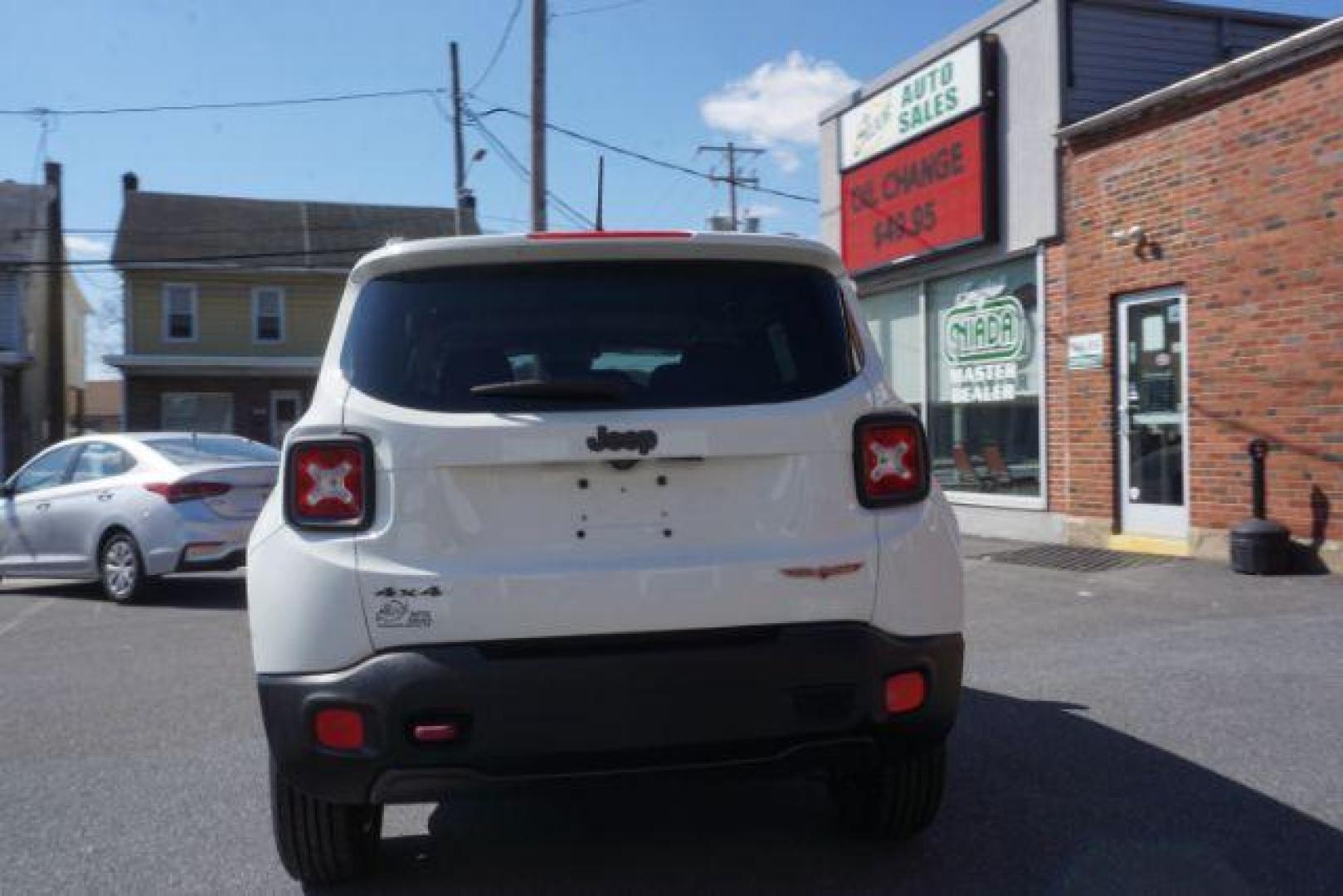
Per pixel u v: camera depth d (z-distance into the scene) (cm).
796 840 409
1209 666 629
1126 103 1153
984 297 1270
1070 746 501
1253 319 920
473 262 345
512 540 320
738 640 323
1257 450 899
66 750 546
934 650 336
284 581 318
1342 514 854
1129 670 627
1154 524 1033
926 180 1323
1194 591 841
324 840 355
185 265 3322
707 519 328
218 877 388
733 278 354
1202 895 350
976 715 551
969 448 1304
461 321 340
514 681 309
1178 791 441
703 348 343
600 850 406
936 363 1368
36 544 1082
